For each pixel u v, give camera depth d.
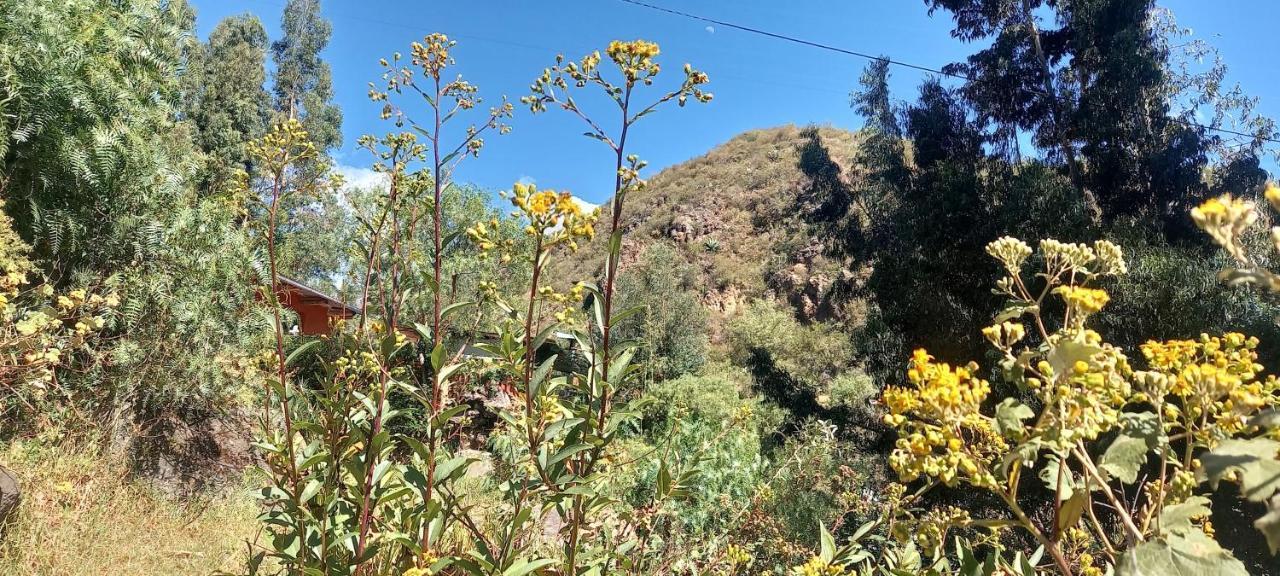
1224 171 9.77
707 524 4.50
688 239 48.31
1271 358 6.29
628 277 24.64
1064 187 8.56
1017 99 10.66
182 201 6.91
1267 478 0.74
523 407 1.95
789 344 27.75
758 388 11.12
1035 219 8.41
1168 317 6.88
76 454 5.20
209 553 4.60
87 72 6.09
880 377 10.39
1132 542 0.94
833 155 49.09
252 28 23.14
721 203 51.12
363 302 2.52
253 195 2.57
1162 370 1.19
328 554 2.01
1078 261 1.32
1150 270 7.09
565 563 1.79
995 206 8.96
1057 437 0.96
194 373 6.18
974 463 1.08
